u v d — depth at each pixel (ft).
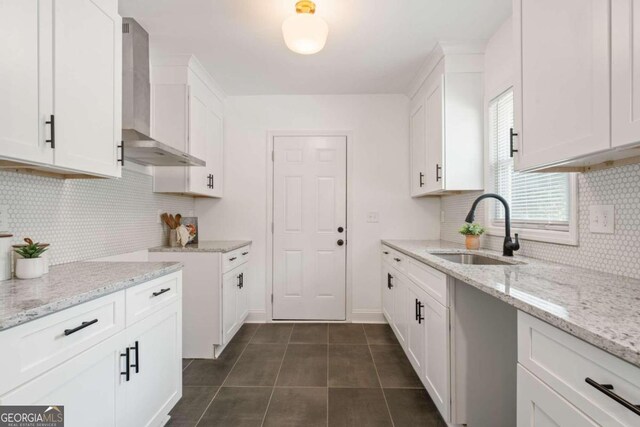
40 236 5.16
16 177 4.74
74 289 3.62
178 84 8.38
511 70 6.77
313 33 6.12
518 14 4.58
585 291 3.41
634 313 2.64
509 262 6.03
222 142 11.02
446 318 5.11
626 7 2.86
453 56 7.91
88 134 4.59
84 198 6.16
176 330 5.57
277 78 9.83
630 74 2.83
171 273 5.41
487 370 5.10
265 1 6.26
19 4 3.50
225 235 11.20
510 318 5.12
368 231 11.16
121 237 7.32
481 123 7.95
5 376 2.63
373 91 10.91
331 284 11.18
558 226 5.70
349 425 5.58
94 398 3.62
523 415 3.10
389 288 9.72
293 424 5.61
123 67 6.84
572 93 3.55
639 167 4.01
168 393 5.30
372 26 7.12
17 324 2.70
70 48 4.23
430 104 8.84
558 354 2.65
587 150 3.34
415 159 10.40
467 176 7.95
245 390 6.69
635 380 1.98
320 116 11.18
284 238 11.20
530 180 6.49
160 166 8.62
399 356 8.32
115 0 5.23
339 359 8.15
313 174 11.18
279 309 11.18
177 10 6.53
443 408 5.22
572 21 3.53
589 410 2.32
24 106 3.56
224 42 7.77
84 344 3.47
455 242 9.75
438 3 6.37
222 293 8.29
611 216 4.42
